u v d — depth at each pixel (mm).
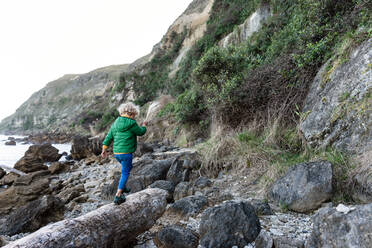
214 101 8336
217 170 6156
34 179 7625
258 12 19141
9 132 127938
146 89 47750
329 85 4934
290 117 5984
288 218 3428
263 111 6844
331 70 5059
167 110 19984
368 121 3775
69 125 79438
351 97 4246
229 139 6684
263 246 2609
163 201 3744
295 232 2957
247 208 3152
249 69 9391
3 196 6117
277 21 13469
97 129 48281
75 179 8969
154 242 3326
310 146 4793
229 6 27812
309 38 6391
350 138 3988
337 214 2125
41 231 2371
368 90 4000
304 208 3533
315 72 5852
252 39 15969
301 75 6086
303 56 6004
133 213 3182
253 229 2938
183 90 26516
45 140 48031
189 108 12305
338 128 4281
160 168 6379
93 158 14164
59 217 4672
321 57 5832
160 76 48031
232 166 6000
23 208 4555
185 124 13188
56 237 2332
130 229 3111
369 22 4777
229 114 7590
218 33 26141
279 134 5957
